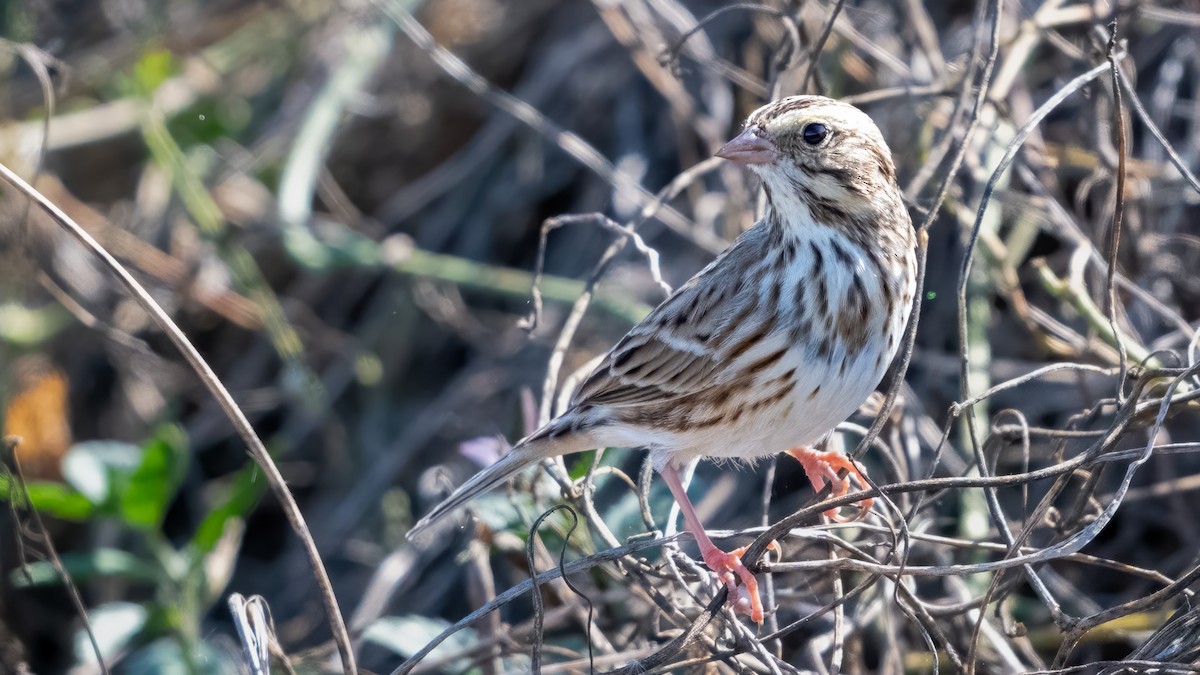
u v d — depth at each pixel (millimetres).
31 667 12664
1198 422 10664
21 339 13234
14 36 14211
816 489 9070
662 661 7633
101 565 10914
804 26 11602
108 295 13766
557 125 14125
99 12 15031
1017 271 11883
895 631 9820
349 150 14734
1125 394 9617
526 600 11977
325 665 10523
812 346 8188
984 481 7340
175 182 13438
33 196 7543
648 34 13156
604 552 7965
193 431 13852
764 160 8195
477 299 14234
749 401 8398
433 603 12352
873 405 9797
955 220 11648
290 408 14047
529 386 13133
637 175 13633
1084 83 9328
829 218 8156
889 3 12648
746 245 8586
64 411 13453
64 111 14727
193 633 10664
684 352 8500
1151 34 12203
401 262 13258
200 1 15453
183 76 14875
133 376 13719
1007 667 9102
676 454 8828
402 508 13016
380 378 13859
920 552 9750
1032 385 11273
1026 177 10562
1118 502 7293
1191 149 11625
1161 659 7559
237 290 13828
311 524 13516
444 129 14625
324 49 14656
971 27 12531
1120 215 8156
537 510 10016
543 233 10219
